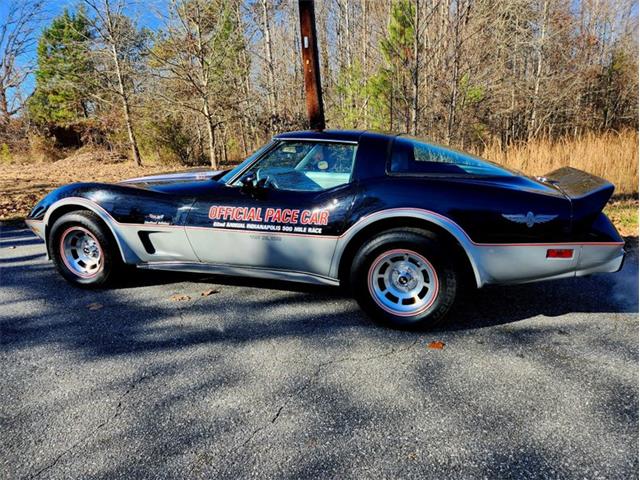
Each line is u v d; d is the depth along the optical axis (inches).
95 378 93.7
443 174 113.7
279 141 126.0
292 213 118.3
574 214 104.0
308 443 73.9
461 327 117.1
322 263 119.1
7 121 849.5
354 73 585.3
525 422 78.6
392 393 87.7
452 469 67.9
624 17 876.6
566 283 148.6
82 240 145.4
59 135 933.2
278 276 125.7
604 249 104.6
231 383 91.7
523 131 687.7
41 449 73.1
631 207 253.1
